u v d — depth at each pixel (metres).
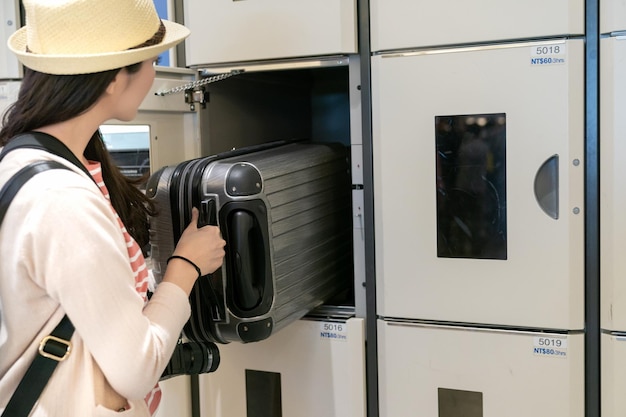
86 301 1.11
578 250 1.77
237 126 2.33
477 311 1.86
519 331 1.84
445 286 1.88
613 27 1.67
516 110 1.77
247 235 1.64
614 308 1.74
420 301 1.91
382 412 1.99
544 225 1.78
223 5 1.98
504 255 1.82
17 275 1.15
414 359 1.94
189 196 1.68
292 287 1.82
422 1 1.81
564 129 1.74
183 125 2.13
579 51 1.72
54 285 1.12
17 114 1.26
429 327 1.91
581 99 1.73
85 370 1.19
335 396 2.02
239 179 1.63
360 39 1.90
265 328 1.70
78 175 1.19
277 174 1.76
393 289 1.93
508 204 1.80
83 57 1.18
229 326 1.70
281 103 2.66
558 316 1.79
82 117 1.28
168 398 2.20
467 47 1.79
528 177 1.78
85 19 1.20
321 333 2.02
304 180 1.90
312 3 1.89
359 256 1.99
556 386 1.82
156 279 1.80
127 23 1.25
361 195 1.96
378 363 1.99
